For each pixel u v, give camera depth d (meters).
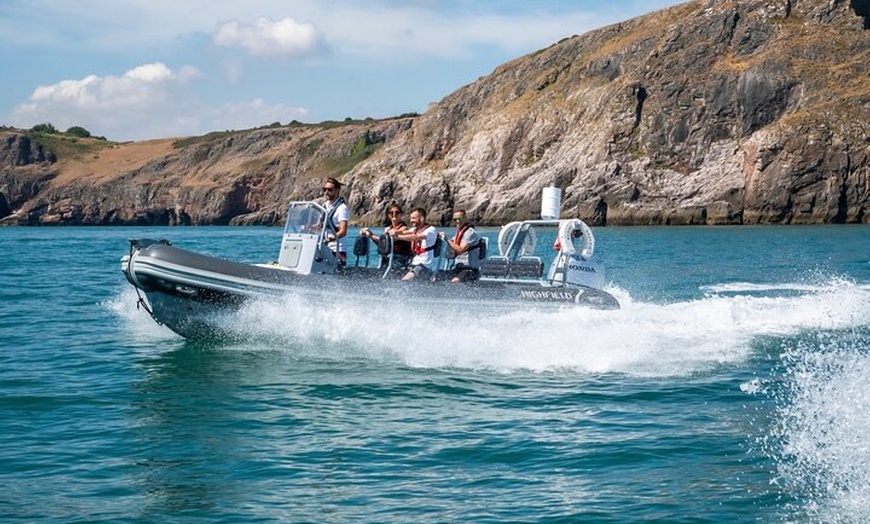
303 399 9.05
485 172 90.69
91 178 147.00
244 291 11.48
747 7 83.75
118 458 7.12
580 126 85.62
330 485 6.48
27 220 139.12
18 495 6.27
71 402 8.95
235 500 6.18
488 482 6.52
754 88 78.06
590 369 10.25
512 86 100.62
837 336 12.03
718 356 10.80
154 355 11.43
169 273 11.40
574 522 5.73
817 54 78.94
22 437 7.70
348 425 8.07
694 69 82.44
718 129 79.00
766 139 73.69
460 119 102.25
